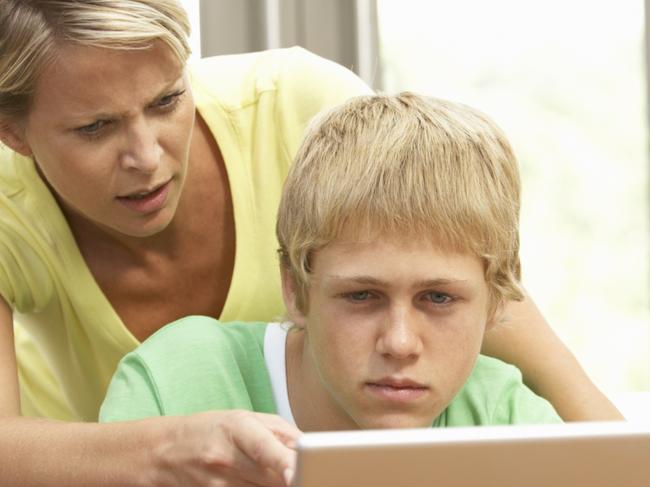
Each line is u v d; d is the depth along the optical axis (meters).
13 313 1.50
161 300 1.47
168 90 1.18
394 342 1.02
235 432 0.92
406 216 1.04
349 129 1.15
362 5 2.17
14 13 1.15
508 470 0.67
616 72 2.74
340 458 0.65
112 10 1.13
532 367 1.37
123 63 1.15
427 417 1.08
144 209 1.23
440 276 1.04
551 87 2.71
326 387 1.18
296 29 2.14
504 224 1.12
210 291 1.48
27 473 1.14
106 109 1.16
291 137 1.44
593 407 1.36
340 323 1.07
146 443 1.05
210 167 1.45
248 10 2.10
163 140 1.20
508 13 2.63
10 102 1.21
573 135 2.79
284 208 1.16
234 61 1.53
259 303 1.45
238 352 1.29
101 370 1.50
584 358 2.96
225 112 1.46
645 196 2.87
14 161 1.40
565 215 2.90
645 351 2.96
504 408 1.24
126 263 1.45
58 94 1.17
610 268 2.93
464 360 1.08
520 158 2.81
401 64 2.57
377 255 1.04
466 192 1.07
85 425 1.14
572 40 2.68
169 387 1.23
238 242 1.44
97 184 1.21
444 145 1.11
